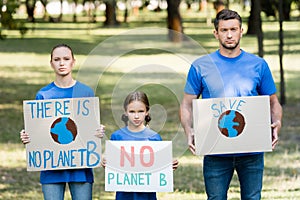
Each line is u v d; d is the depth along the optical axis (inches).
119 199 241.9
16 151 490.9
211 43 1365.7
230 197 345.4
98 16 3454.7
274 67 1042.7
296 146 488.1
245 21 2273.6
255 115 235.3
